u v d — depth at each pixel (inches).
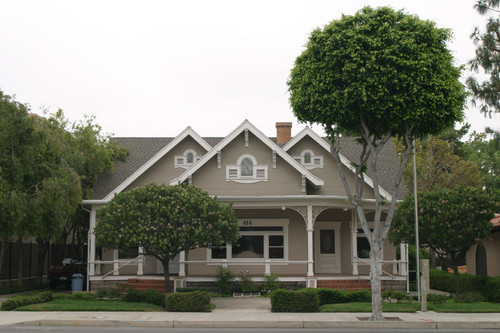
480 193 844.0
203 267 1009.5
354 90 636.1
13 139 817.5
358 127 690.2
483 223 818.2
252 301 844.6
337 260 1067.9
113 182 1107.9
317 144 1076.5
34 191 842.2
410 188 1592.0
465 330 597.0
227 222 799.7
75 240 1587.1
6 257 1159.6
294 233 1040.8
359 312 709.3
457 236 810.2
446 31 662.5
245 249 1035.3
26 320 616.7
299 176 995.9
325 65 656.4
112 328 586.9
